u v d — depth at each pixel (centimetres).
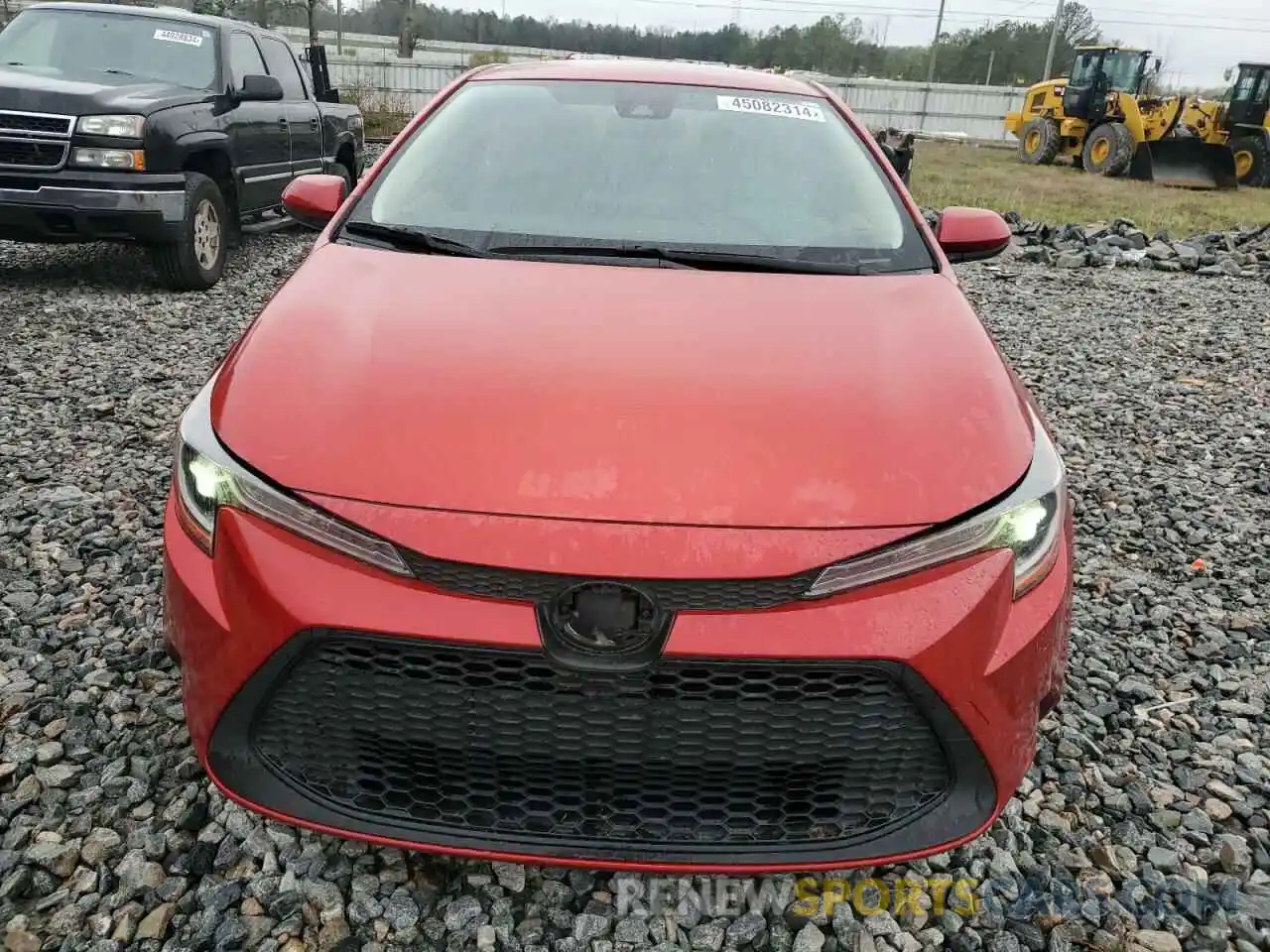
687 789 171
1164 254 1012
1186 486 441
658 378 194
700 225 268
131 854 205
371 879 202
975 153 3003
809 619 164
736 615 163
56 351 539
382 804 176
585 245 256
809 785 172
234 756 178
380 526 167
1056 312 778
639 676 164
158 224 635
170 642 188
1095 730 265
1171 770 253
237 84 757
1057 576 188
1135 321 755
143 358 532
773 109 316
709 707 166
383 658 167
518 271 241
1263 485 441
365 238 262
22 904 194
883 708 169
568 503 167
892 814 175
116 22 732
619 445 176
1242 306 821
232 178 730
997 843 221
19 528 337
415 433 179
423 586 165
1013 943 197
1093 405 550
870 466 178
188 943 187
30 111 604
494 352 201
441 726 169
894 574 168
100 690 255
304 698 172
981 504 177
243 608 172
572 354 201
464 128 302
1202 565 363
